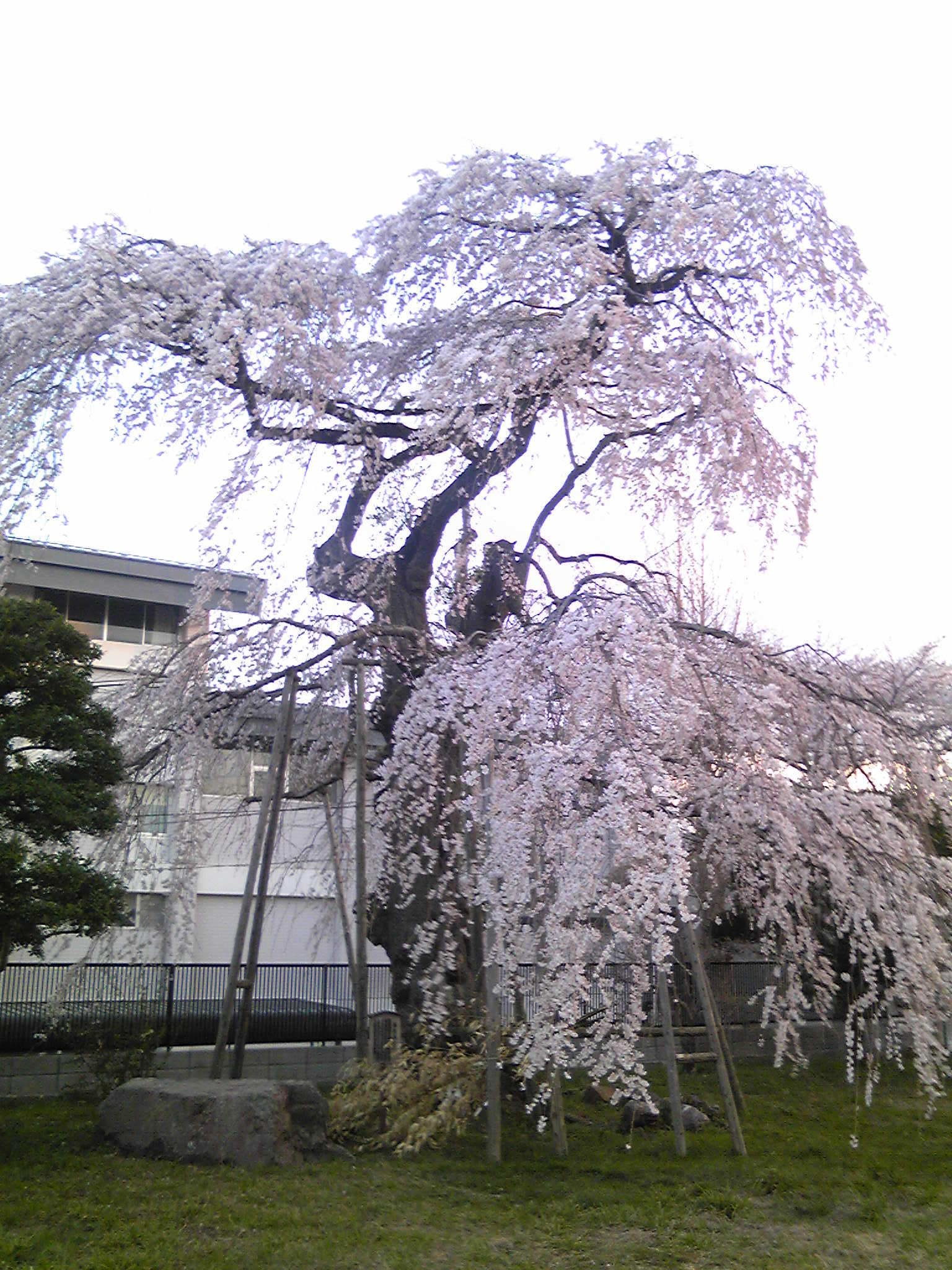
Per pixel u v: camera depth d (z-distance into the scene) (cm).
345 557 989
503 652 754
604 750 673
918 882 714
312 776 1099
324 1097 793
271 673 1014
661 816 609
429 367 952
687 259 939
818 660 906
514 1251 536
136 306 880
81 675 749
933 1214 604
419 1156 728
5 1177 636
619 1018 731
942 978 690
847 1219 598
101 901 708
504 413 868
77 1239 523
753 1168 704
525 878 649
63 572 1533
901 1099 1016
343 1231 550
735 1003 1254
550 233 911
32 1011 993
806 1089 1062
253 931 852
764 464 916
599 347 872
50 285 907
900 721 830
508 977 683
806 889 734
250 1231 545
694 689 747
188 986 1078
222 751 1102
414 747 822
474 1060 751
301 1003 1138
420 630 971
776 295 978
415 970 848
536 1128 778
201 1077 1026
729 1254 533
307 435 898
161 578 1589
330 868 1228
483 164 937
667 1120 839
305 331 899
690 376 873
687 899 787
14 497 850
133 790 1035
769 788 709
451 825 808
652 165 902
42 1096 952
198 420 863
